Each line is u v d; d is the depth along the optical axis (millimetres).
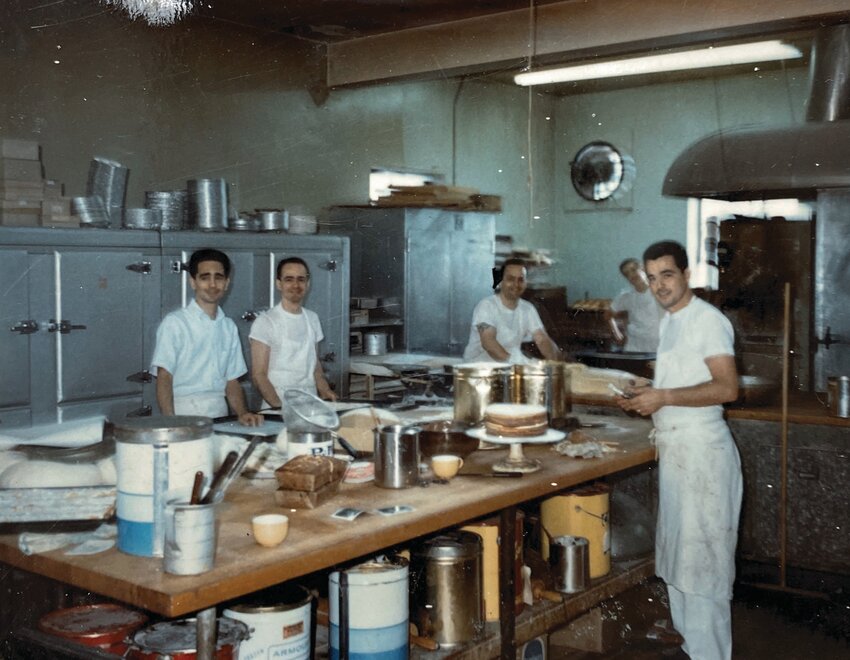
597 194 10906
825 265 6285
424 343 8078
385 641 2477
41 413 5105
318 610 2816
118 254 5426
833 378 4582
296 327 4516
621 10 6691
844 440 4492
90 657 2059
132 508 2125
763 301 6996
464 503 2637
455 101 9648
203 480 2123
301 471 2580
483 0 6930
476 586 2842
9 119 5926
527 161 10703
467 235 8508
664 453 3525
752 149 6520
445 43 7598
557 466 3197
